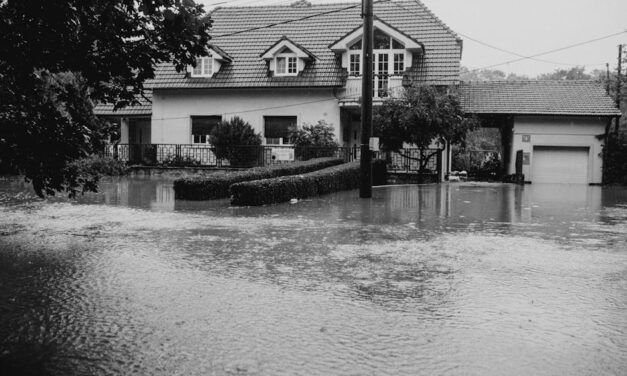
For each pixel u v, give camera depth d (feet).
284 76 98.84
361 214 45.03
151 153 101.76
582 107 98.22
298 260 26.53
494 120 109.60
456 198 61.62
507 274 23.89
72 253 28.07
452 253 28.50
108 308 18.78
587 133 98.89
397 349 15.06
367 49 59.11
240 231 35.45
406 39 94.22
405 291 21.01
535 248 30.14
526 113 97.81
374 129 84.99
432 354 14.71
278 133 100.58
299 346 15.24
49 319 17.66
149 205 51.01
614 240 33.01
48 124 24.95
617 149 97.35
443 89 92.68
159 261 26.18
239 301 19.56
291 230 35.99
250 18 113.29
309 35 106.42
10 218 41.52
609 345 15.51
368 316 17.92
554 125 99.50
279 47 98.63
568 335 16.31
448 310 18.65
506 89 104.88
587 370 13.78
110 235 33.73
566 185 94.17
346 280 22.65
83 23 22.84
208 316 17.85
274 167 71.20
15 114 24.43
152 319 17.58
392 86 94.17
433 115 81.56
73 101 25.57
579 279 23.08
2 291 20.95
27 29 22.27
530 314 18.29
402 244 31.01
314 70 98.68
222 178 58.54
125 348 15.16
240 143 93.97
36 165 26.00
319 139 92.12
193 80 101.45
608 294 20.83
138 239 32.32
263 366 13.88
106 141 28.09
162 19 24.00
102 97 25.49
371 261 26.37
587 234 35.40
